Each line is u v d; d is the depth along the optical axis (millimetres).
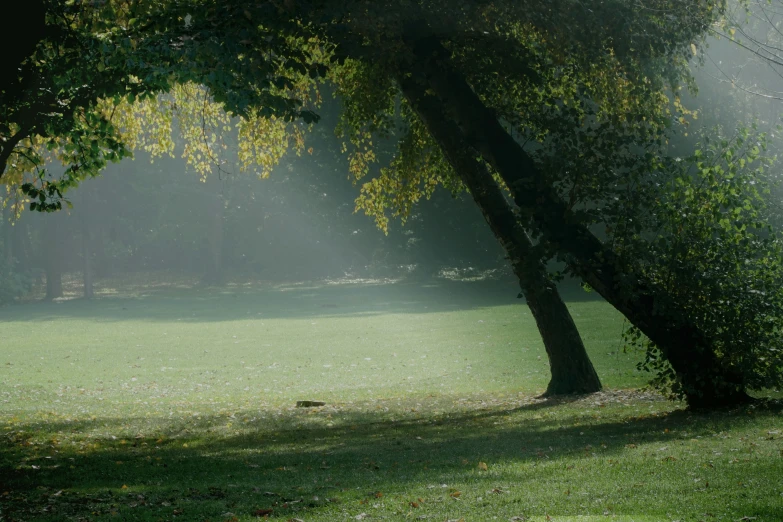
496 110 15094
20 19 11797
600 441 11539
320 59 18391
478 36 14492
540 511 7520
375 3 12906
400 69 15531
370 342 33688
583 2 13836
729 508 7215
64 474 10703
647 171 13516
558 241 13711
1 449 13289
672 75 15766
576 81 16047
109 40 12992
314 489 9062
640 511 7316
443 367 26344
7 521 7871
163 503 8594
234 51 12148
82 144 14844
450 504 7953
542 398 18516
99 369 28172
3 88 12188
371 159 21844
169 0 13969
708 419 12602
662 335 13719
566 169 13352
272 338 36375
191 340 36375
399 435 13883
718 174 13625
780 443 10070
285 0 12188
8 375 26844
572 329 18859
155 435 15148
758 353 13492
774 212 15727
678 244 13375
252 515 7918
